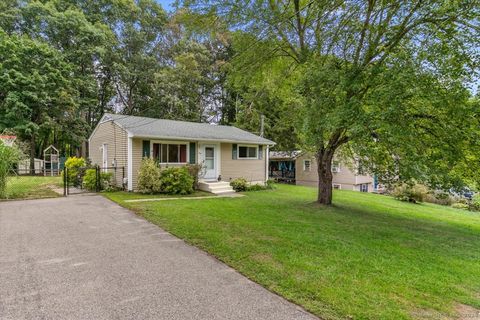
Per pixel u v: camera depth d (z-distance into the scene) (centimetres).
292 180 2545
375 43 685
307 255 444
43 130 2091
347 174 2194
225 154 1476
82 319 261
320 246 496
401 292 331
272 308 287
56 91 2000
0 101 1897
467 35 602
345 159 1152
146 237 521
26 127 1869
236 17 816
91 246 466
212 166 1427
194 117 2672
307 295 314
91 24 2417
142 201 906
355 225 709
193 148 1350
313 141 761
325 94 691
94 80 2420
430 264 445
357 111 636
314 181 2333
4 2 2197
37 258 408
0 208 762
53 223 608
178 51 2744
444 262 463
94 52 2300
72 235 524
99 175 1162
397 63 613
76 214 701
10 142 1180
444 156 674
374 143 745
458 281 381
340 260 429
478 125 639
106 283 335
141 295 308
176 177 1148
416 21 650
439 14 605
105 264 392
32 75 1914
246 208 848
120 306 285
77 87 2239
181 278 353
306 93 738
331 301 302
